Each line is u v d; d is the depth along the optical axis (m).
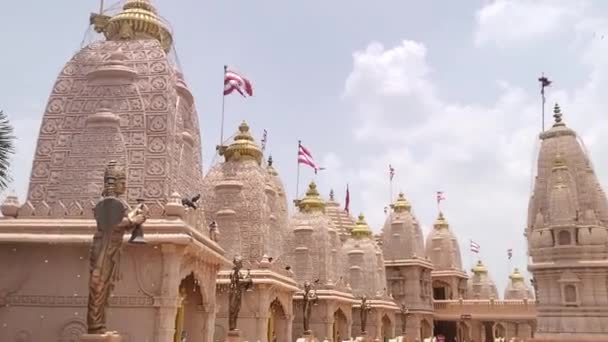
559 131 52.72
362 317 66.75
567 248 47.72
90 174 29.33
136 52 32.72
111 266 18.72
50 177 30.05
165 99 31.05
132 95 31.14
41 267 28.25
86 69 32.22
